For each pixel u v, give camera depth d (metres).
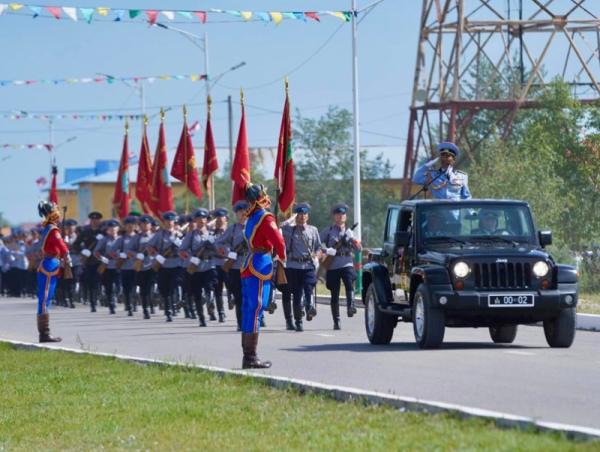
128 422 22.58
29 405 25.84
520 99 93.06
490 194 81.38
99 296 70.44
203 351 36.50
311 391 24.03
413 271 34.28
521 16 96.06
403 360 30.80
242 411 22.62
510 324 34.12
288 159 59.44
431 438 18.22
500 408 21.53
